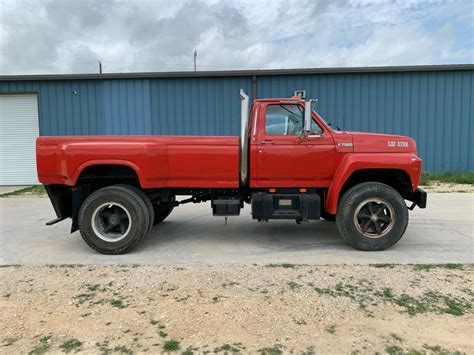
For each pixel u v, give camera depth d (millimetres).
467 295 3492
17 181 13156
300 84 12156
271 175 5066
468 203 8266
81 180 5215
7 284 3859
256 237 5730
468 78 11992
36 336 2861
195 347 2691
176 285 3791
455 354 2596
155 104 12359
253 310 3230
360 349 2652
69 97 12492
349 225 4859
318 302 3371
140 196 4984
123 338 2820
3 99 12781
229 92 12266
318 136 4996
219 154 4965
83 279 3986
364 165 4863
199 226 6508
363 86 12109
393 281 3830
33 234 6051
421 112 12148
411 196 5160
